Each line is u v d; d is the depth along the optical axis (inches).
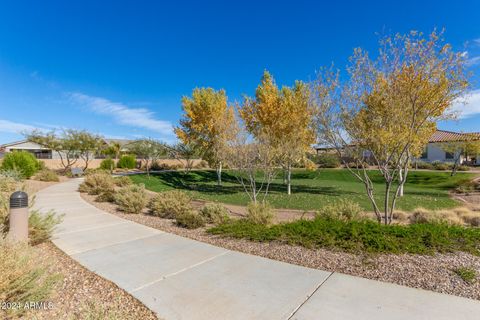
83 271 167.3
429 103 257.6
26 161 802.2
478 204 573.3
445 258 182.1
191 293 139.9
